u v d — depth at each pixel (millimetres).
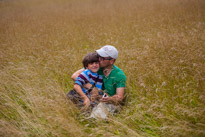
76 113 2975
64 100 3016
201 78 2807
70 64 4340
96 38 6379
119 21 8609
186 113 2484
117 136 2404
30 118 2977
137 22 8000
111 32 6934
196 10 8195
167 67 3367
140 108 2898
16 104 3279
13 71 4473
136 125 2732
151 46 4621
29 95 3445
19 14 13508
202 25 6055
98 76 3154
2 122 2625
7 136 2506
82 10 13031
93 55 3018
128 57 4172
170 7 9578
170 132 2434
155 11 9352
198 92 2729
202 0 9672
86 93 3084
